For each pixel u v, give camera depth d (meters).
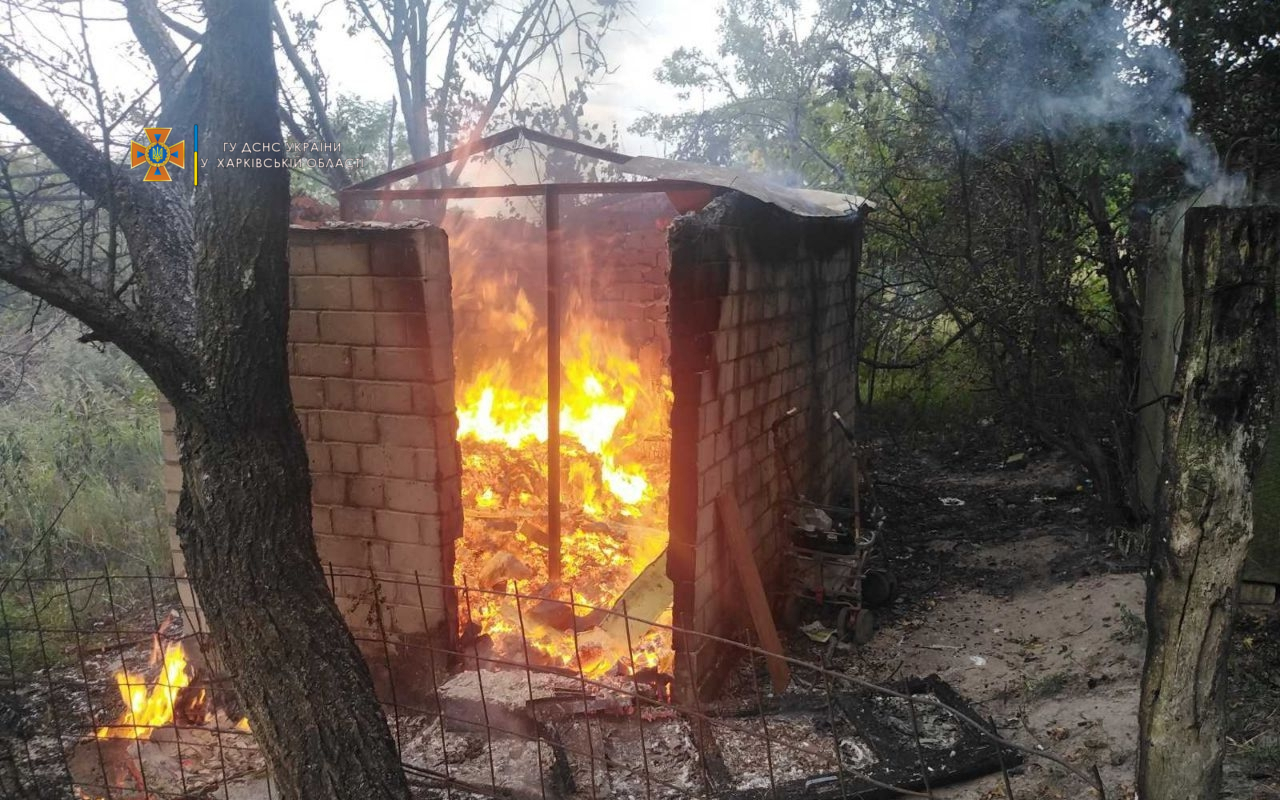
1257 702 3.77
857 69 8.99
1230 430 2.30
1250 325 2.26
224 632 2.75
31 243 2.54
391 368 4.10
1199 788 2.39
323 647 2.76
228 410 2.67
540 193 4.95
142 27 3.20
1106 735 3.71
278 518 2.74
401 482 4.17
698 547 4.31
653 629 4.68
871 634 5.33
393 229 3.98
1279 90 5.45
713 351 4.40
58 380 9.22
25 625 5.34
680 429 4.24
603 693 4.00
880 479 8.70
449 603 4.20
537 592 4.95
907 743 3.70
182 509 2.82
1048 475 8.34
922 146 7.54
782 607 5.46
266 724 2.73
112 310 2.51
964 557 6.62
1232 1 5.34
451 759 3.65
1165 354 5.84
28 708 4.47
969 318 8.80
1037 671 4.54
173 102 3.05
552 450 5.01
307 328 4.21
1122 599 5.11
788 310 5.73
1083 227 7.18
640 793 3.42
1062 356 6.85
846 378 7.75
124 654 5.13
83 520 6.83
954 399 10.29
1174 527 2.38
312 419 4.27
